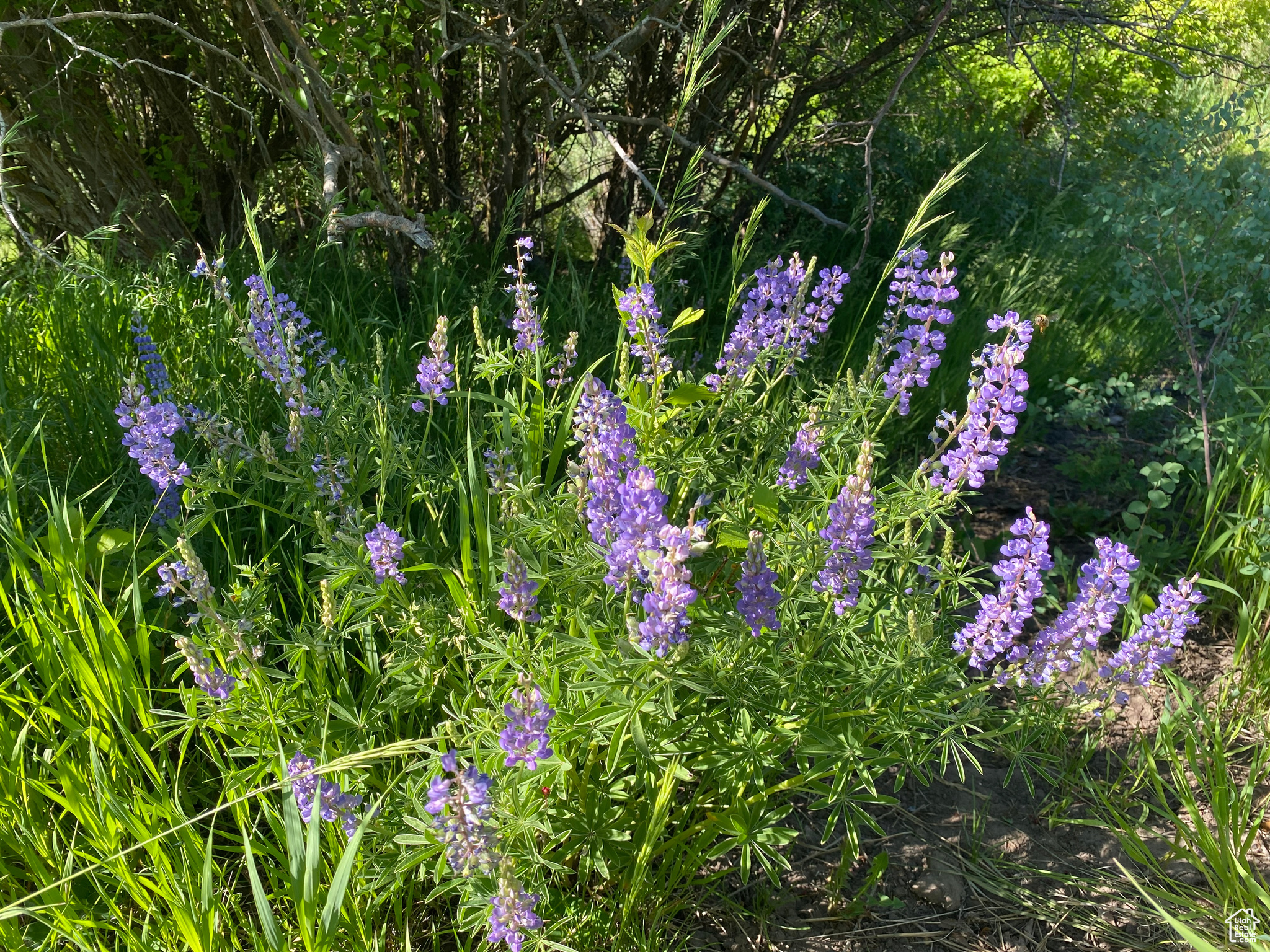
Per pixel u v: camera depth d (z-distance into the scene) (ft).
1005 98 31.37
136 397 7.84
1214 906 8.29
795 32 19.99
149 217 17.65
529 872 6.50
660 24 14.20
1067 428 17.35
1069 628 7.75
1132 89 30.12
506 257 18.25
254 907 7.36
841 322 17.88
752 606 5.90
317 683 7.32
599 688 5.93
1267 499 11.46
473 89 19.30
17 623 7.48
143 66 16.99
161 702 8.37
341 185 16.66
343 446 9.07
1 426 10.45
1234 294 15.52
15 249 16.25
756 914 8.05
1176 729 9.84
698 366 13.91
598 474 7.08
